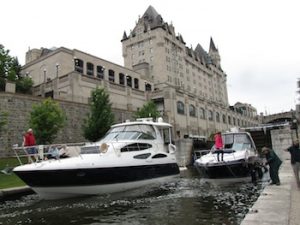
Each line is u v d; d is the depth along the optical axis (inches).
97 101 1213.7
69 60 2068.2
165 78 3346.5
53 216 431.8
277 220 263.1
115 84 1761.8
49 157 639.8
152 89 2805.1
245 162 669.3
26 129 1115.9
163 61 3380.9
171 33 3602.4
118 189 582.2
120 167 578.2
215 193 550.9
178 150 1503.4
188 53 4033.0
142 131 694.5
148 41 3496.6
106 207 470.3
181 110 2126.0
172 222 366.9
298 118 1652.3
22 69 2282.2
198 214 397.4
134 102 1899.6
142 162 634.8
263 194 388.8
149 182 649.0
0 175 803.4
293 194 384.8
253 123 3905.0
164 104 2001.7
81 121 1302.9
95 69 2226.9
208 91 4379.9
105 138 680.4
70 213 443.2
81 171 523.2
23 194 606.5
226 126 2923.2
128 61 3641.7
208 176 691.4
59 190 523.5
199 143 1683.1
